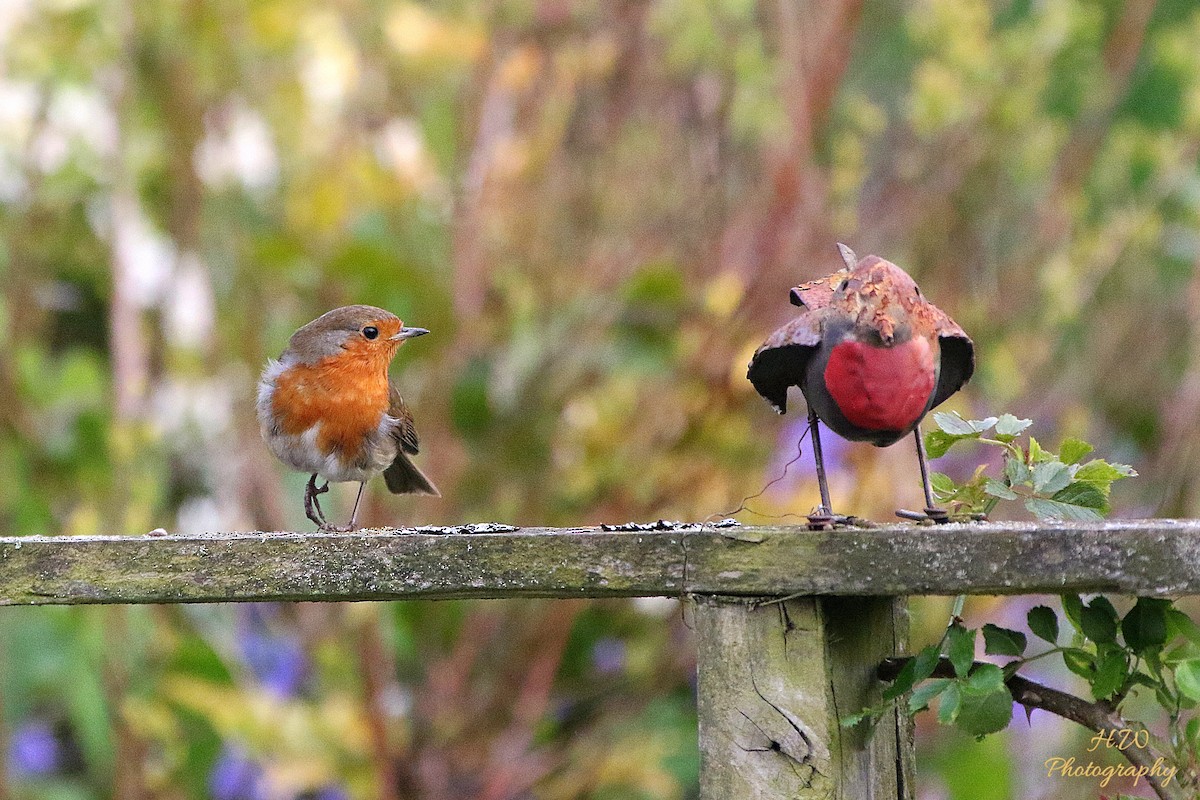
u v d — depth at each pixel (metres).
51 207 11.73
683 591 5.20
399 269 10.34
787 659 5.11
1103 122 11.85
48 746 11.77
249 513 10.69
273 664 11.30
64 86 11.41
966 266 11.18
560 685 10.91
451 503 10.45
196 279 11.47
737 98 10.58
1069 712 5.32
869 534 4.99
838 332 4.86
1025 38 10.95
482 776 10.25
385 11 10.80
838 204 10.45
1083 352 12.11
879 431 4.91
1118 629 5.35
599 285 10.55
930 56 11.59
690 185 10.98
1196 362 11.98
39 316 11.95
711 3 10.51
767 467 10.48
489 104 10.67
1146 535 4.78
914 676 5.16
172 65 10.96
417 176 10.66
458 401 10.62
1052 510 5.53
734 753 5.14
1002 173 11.34
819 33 11.12
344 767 10.23
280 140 11.00
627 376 10.59
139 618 11.00
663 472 10.13
